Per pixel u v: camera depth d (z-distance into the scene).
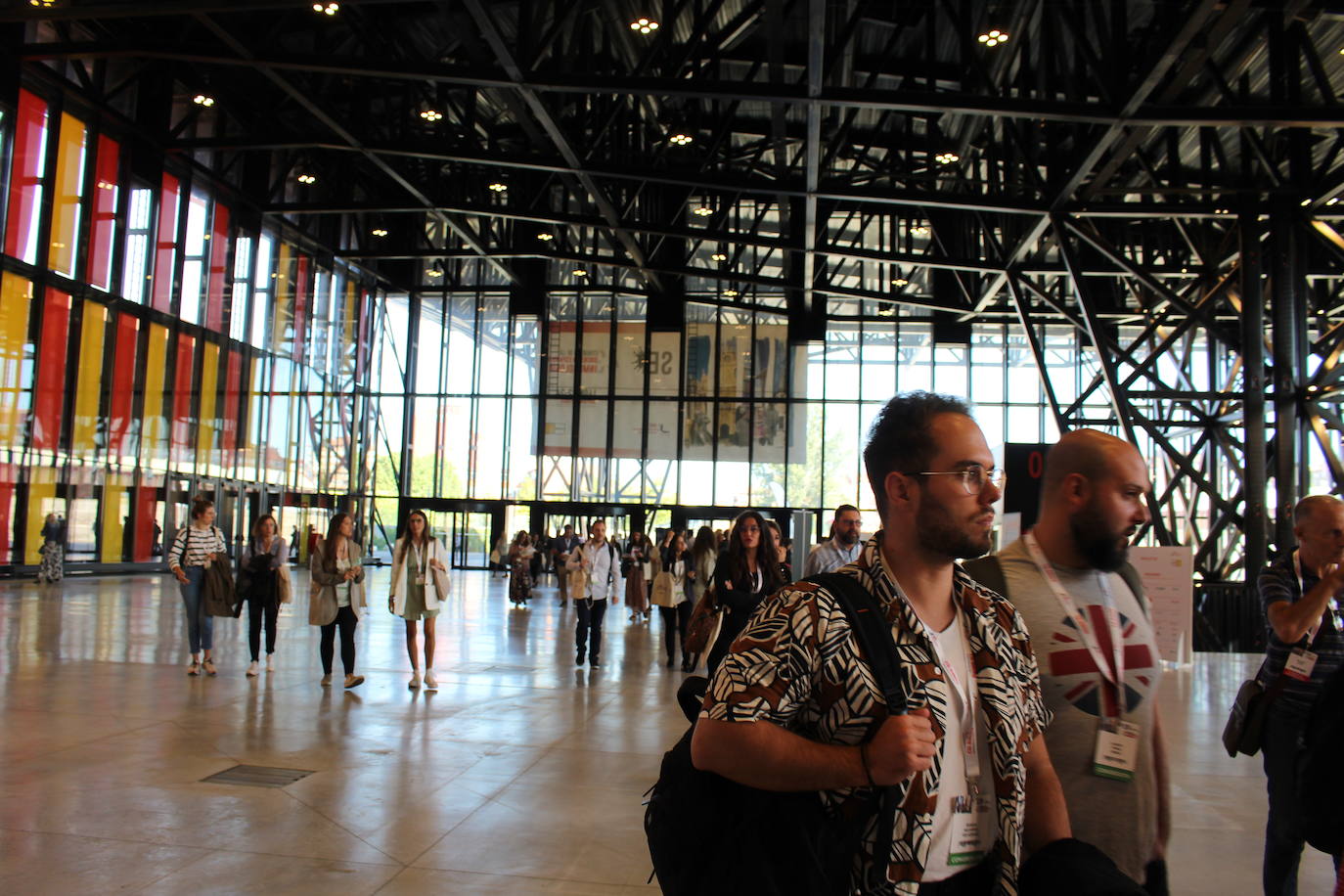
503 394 35.53
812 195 18.16
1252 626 15.27
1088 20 14.87
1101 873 1.86
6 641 11.73
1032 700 2.02
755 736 1.66
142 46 16.03
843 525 8.41
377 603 20.70
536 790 5.87
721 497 33.97
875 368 33.75
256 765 6.31
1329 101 13.02
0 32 19.73
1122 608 2.60
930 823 1.73
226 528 28.09
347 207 26.25
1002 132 19.91
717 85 13.46
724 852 1.75
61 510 22.44
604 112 21.03
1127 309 27.66
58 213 22.16
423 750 6.87
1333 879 4.74
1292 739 3.63
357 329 35.44
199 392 26.89
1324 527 3.63
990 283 23.84
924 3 15.59
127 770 6.09
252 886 4.22
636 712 8.55
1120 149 14.75
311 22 20.53
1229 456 17.88
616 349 35.00
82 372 22.95
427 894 4.19
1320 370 15.07
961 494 1.87
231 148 23.14
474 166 27.81
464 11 14.39
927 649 1.83
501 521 34.91
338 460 34.41
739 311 34.56
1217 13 13.66
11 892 4.09
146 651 11.41
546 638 14.76
